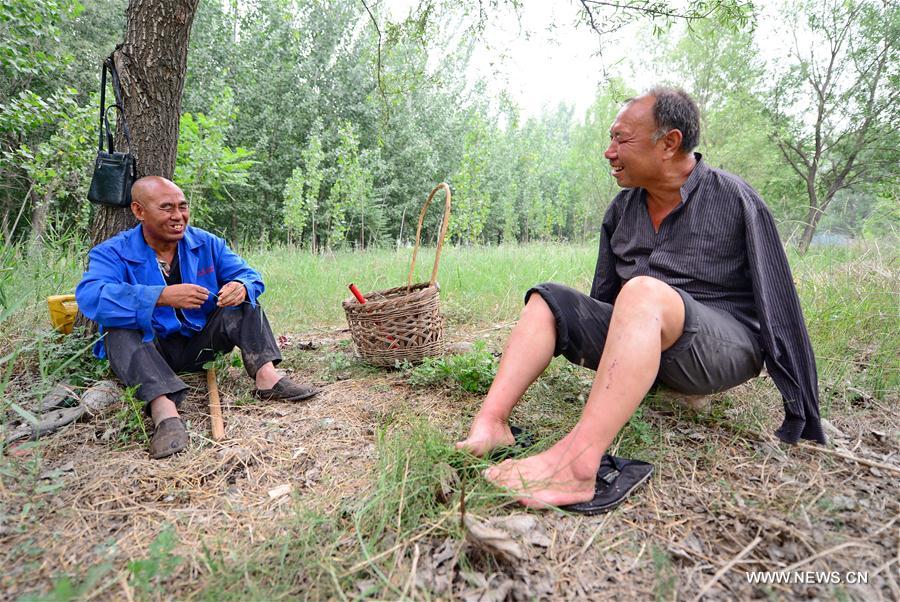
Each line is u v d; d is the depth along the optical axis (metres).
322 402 2.62
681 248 2.04
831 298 3.62
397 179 19.67
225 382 2.85
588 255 7.87
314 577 1.37
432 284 3.17
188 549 1.51
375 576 1.36
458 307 4.70
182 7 2.86
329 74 18.95
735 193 1.94
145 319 2.26
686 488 1.75
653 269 2.12
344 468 1.95
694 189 1.99
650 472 1.78
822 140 12.17
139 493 1.80
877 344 3.01
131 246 2.48
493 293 5.12
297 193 11.83
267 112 17.06
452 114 21.70
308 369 3.15
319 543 1.48
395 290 3.49
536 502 1.58
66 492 1.79
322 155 12.62
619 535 1.52
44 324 3.26
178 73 2.97
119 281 2.41
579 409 2.40
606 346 1.68
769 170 12.89
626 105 1.97
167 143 2.99
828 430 2.16
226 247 2.84
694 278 2.02
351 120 18.84
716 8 3.65
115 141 3.00
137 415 2.16
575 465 1.61
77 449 2.09
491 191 23.09
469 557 1.42
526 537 1.47
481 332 4.07
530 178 23.00
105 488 1.82
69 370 2.68
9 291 3.31
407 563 1.40
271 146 17.86
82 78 11.21
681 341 1.76
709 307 2.00
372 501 1.58
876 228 5.92
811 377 1.85
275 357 2.71
